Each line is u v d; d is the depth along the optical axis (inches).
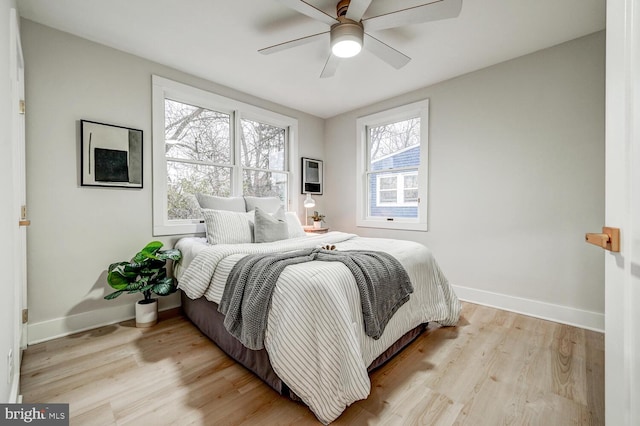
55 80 85.7
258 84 124.7
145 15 79.9
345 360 52.6
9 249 48.4
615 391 26.5
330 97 139.8
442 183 123.9
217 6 76.3
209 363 71.9
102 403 56.8
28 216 81.4
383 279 68.6
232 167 131.4
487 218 112.0
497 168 109.0
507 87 106.0
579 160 92.8
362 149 154.6
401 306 75.1
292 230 121.8
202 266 80.7
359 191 155.3
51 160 85.0
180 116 116.8
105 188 95.1
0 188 42.3
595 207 90.5
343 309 55.5
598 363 71.3
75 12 78.5
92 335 87.4
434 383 63.8
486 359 73.7
